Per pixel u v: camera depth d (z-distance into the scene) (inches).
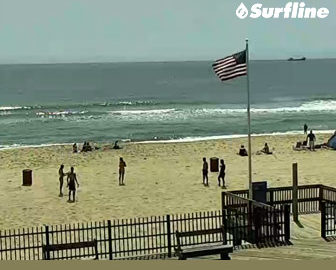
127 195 1111.0
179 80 7824.8
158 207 991.6
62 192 1151.6
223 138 2199.8
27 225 879.7
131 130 2652.6
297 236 658.8
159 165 1505.9
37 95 5315.0
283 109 3634.4
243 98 4773.6
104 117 3235.7
